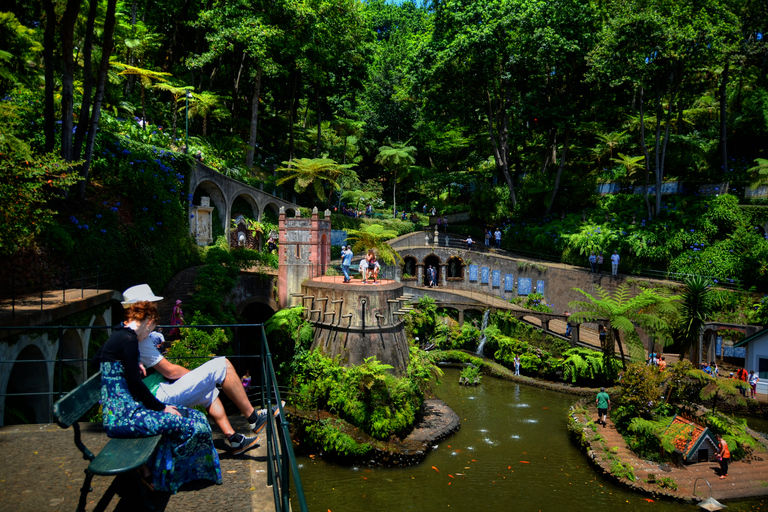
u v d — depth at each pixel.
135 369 3.52
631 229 36.84
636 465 18.22
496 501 16.42
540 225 42.53
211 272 23.17
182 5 39.94
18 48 21.09
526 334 32.59
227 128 44.50
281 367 23.97
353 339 22.80
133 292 3.93
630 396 20.69
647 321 25.23
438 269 41.53
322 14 39.69
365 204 52.81
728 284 32.25
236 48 41.94
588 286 36.00
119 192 21.50
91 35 18.67
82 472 4.31
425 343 34.78
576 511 15.72
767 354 25.31
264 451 4.78
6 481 4.09
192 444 3.75
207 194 31.47
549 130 45.75
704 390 22.92
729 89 45.50
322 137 53.84
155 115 36.91
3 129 11.72
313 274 26.12
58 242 16.14
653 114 46.84
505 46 38.06
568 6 36.75
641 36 33.19
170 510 3.62
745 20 34.88
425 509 15.93
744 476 17.42
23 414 11.30
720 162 40.78
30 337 10.95
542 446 20.81
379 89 57.44
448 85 42.28
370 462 19.28
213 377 4.35
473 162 55.88
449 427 22.20
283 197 42.03
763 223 33.28
